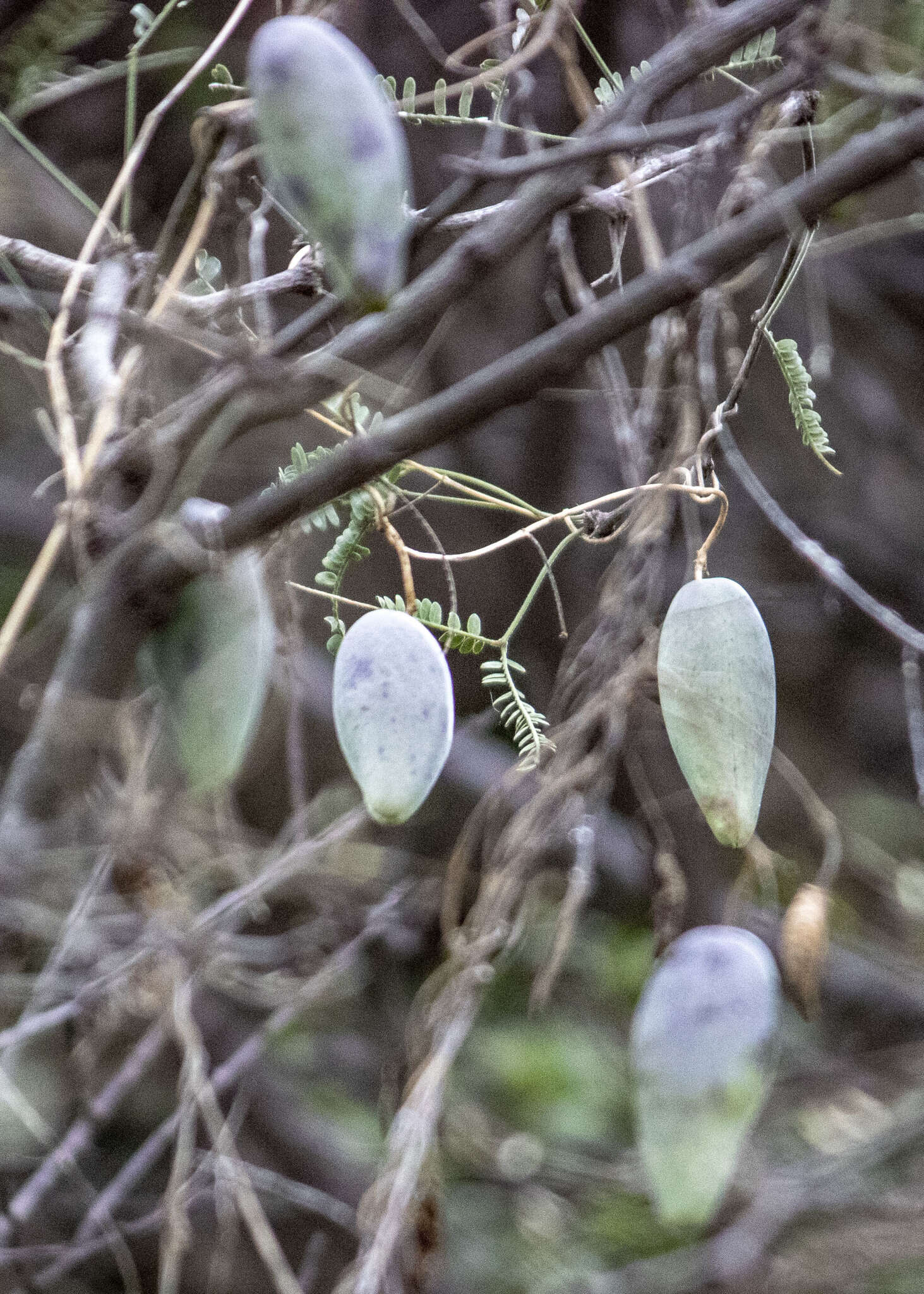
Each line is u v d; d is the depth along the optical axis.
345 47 1.93
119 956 2.47
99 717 2.05
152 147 2.97
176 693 2.03
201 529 2.00
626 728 2.26
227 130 2.07
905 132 1.93
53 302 2.18
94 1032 2.60
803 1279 2.95
